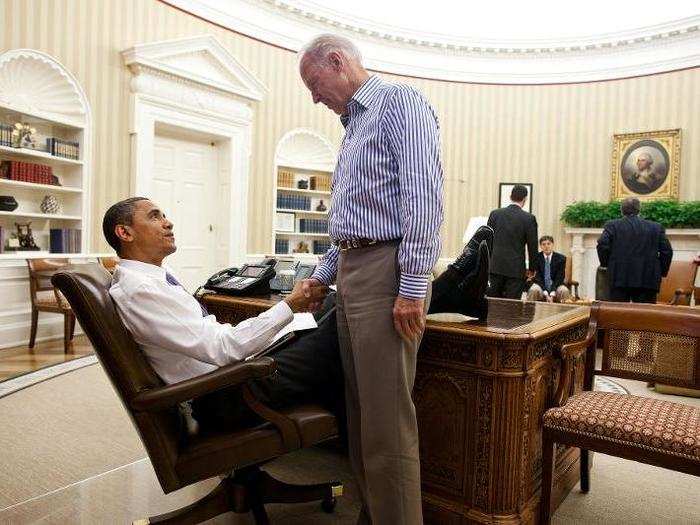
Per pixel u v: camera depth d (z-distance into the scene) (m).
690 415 1.90
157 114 6.30
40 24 5.29
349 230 1.64
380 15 8.84
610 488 2.45
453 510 1.88
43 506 2.17
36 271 4.86
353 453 1.81
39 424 3.06
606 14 8.78
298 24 8.07
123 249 1.80
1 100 5.07
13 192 5.34
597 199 9.07
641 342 2.36
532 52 9.28
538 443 2.04
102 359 1.50
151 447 1.54
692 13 8.12
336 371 1.89
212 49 6.68
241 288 2.72
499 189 9.55
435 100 9.44
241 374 1.56
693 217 7.77
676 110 8.45
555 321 2.06
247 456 1.64
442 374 1.92
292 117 8.11
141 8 6.20
